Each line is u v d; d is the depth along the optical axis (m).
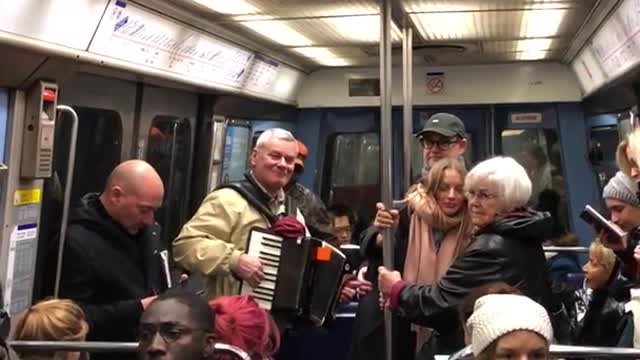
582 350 1.94
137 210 2.79
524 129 6.79
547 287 2.57
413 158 6.89
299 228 3.24
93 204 2.86
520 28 4.79
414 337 3.18
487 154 6.84
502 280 2.44
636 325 2.41
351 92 6.86
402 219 3.18
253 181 3.40
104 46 3.54
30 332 2.20
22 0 2.80
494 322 1.68
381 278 2.79
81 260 2.69
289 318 3.19
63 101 3.80
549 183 6.75
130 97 4.41
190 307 1.58
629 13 3.72
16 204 3.23
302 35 4.96
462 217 2.87
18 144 3.20
